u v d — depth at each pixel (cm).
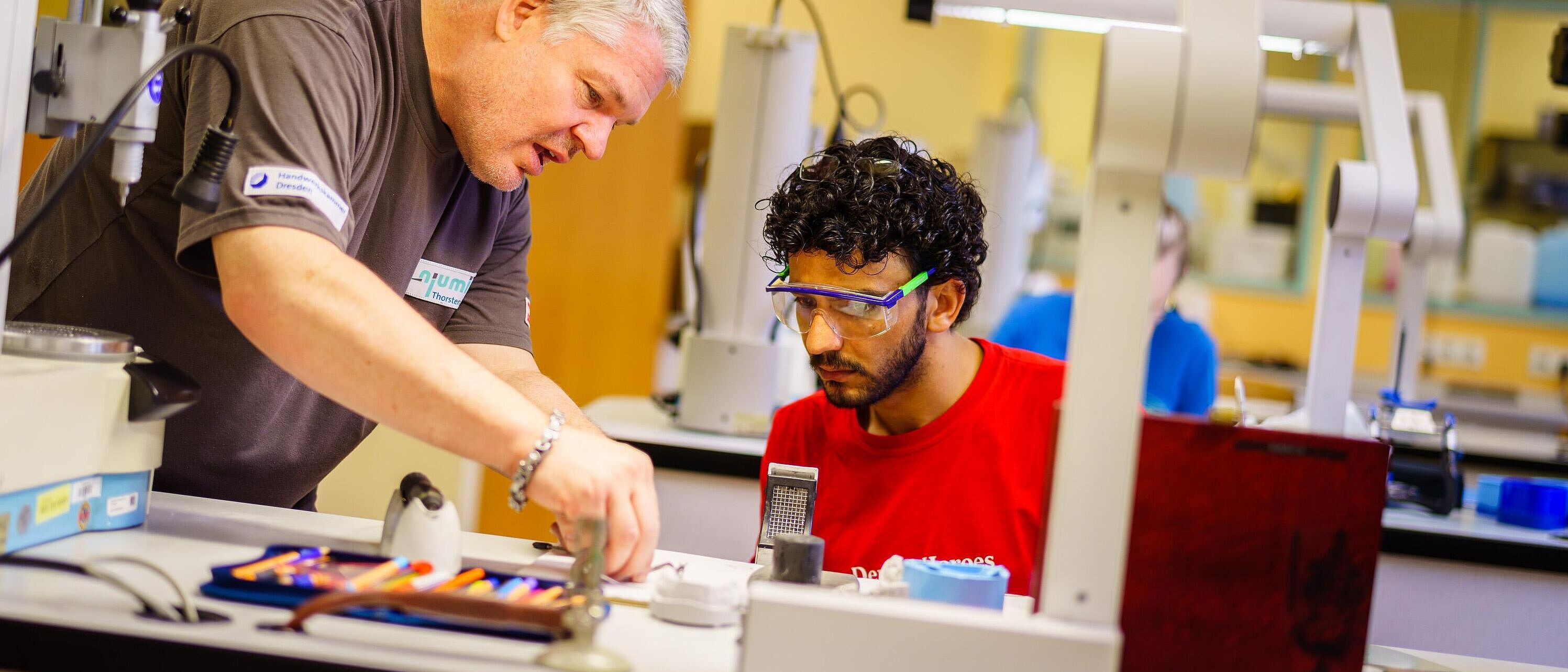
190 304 150
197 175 113
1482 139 637
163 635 90
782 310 157
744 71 255
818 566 120
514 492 118
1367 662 125
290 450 165
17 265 154
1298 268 665
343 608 96
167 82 145
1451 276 630
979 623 93
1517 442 406
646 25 146
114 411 119
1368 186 211
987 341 170
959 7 224
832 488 165
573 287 344
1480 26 636
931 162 163
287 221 119
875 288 148
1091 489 95
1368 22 233
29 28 117
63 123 122
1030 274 585
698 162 261
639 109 153
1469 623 225
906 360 152
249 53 128
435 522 117
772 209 160
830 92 647
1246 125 92
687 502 243
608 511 117
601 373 357
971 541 158
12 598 95
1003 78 689
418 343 117
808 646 94
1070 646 92
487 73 148
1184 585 101
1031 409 161
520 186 178
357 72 139
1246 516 101
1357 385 595
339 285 117
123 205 125
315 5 134
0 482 105
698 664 97
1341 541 101
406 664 89
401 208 157
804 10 630
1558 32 252
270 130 124
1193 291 657
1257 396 596
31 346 118
